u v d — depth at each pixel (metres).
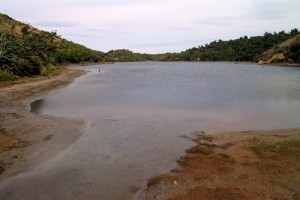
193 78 60.28
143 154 14.20
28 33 102.38
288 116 21.69
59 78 54.09
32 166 12.73
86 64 150.12
